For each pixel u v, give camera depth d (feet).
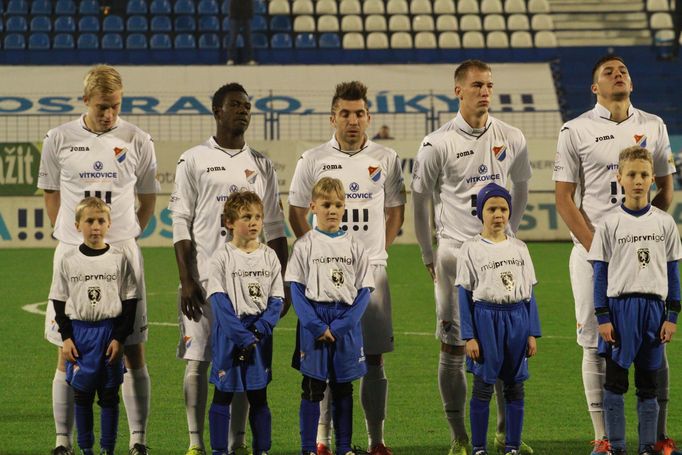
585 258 75.82
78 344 70.49
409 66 324.80
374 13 348.38
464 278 70.90
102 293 70.69
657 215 71.20
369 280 71.05
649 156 71.00
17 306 155.22
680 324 139.54
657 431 75.10
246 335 67.92
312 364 69.46
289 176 252.62
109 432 70.85
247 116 74.49
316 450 70.23
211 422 69.31
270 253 70.79
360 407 92.68
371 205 76.74
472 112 76.59
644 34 344.08
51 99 305.53
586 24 347.77
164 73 315.58
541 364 112.47
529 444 78.07
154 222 250.16
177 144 250.78
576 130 76.95
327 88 315.37
